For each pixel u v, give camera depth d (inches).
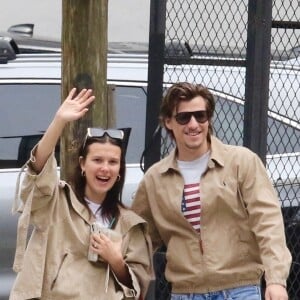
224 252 660.7
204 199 660.7
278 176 864.9
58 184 647.8
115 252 647.8
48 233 641.0
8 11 1608.0
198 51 823.1
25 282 633.0
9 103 930.7
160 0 804.6
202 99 660.1
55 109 929.5
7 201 897.5
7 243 895.7
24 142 922.7
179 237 671.8
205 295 661.9
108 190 662.5
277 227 649.0
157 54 810.2
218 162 662.5
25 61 951.6
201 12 823.1
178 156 674.8
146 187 682.8
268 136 873.5
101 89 714.2
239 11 810.2
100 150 653.3
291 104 877.2
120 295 649.0
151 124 810.2
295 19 884.0
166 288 804.0
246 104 789.9
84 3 700.7
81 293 637.9
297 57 875.4
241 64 810.2
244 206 662.5
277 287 630.5
